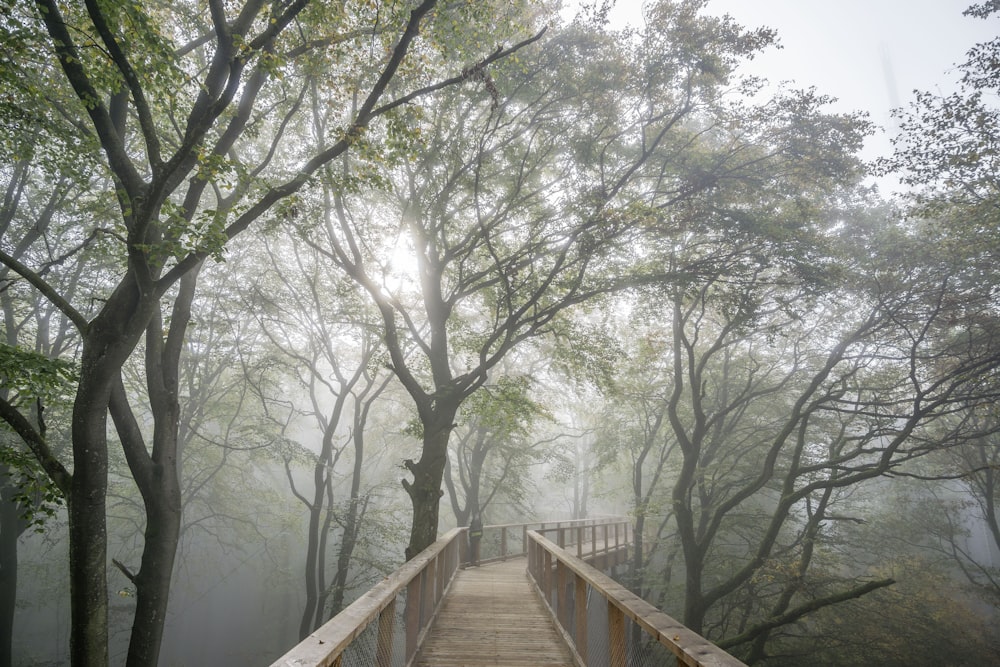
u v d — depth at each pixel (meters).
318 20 9.11
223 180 7.80
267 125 16.05
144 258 7.71
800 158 14.38
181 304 10.81
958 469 23.55
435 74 12.31
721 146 16.58
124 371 20.41
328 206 13.16
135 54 8.10
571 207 13.44
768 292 17.27
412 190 13.95
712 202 15.01
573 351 15.72
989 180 14.40
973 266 15.38
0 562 15.69
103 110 8.41
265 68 7.69
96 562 8.06
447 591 10.57
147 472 9.64
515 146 14.52
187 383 23.27
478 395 15.63
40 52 8.98
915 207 15.25
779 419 23.11
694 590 16.19
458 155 13.54
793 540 24.42
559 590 7.65
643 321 18.50
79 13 8.16
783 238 13.96
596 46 13.12
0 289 8.30
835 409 15.98
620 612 4.23
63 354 19.25
